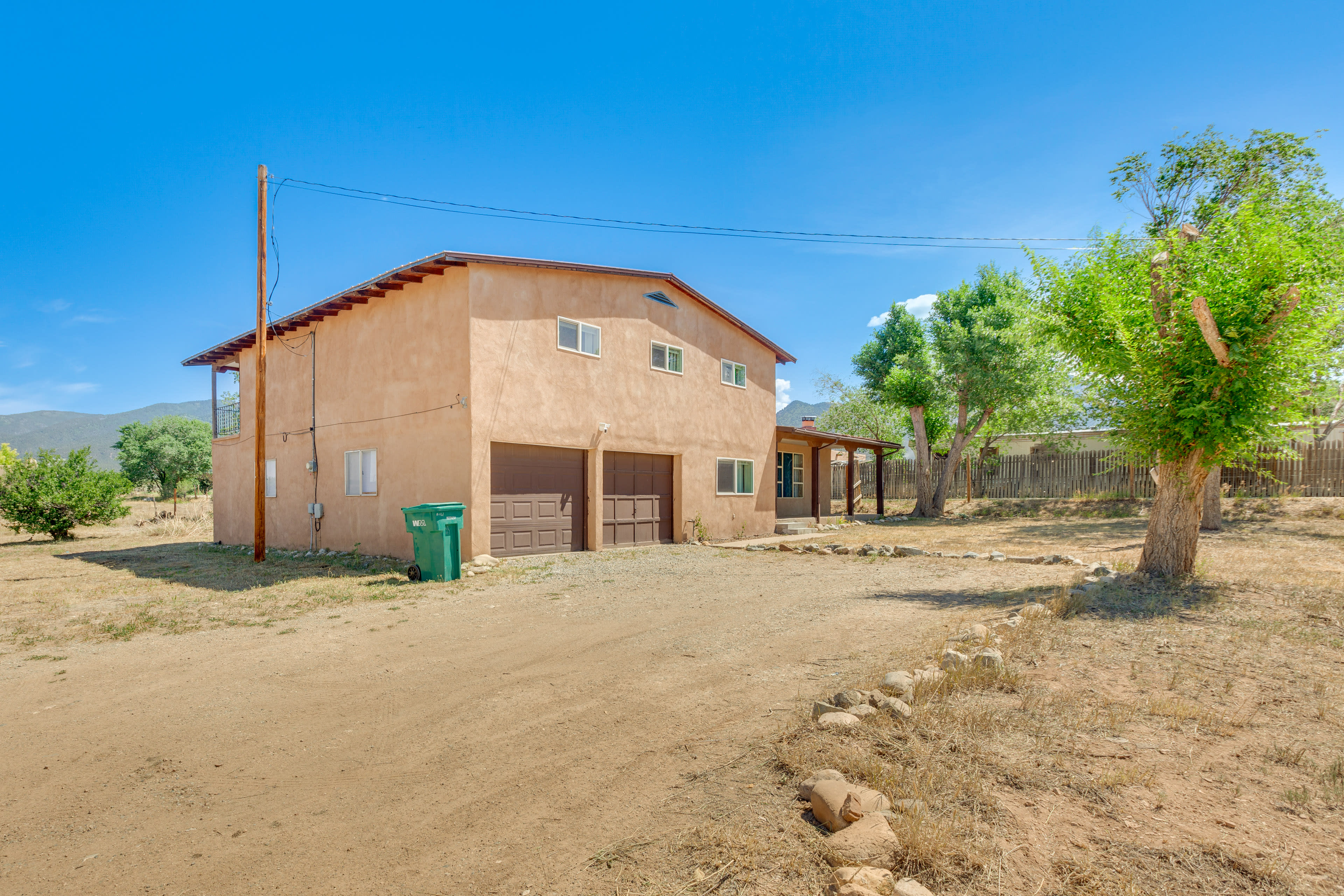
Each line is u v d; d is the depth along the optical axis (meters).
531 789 3.54
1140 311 8.70
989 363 23.20
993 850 2.77
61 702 5.15
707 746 3.99
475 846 3.02
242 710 4.88
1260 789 3.30
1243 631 6.26
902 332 27.94
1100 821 3.01
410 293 13.40
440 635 7.12
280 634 7.25
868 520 24.31
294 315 15.13
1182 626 6.43
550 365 13.59
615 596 9.23
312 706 4.95
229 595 9.76
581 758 3.92
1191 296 8.09
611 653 6.23
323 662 6.14
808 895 2.54
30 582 11.59
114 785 3.72
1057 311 9.56
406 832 3.16
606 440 14.77
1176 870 2.64
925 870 2.64
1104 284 9.02
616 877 2.71
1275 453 8.71
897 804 3.08
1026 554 13.03
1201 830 2.93
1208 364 7.96
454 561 10.80
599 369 14.66
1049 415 25.30
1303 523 16.47
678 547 15.44
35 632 7.48
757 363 19.94
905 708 4.22
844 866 2.65
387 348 13.82
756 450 19.70
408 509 10.82
